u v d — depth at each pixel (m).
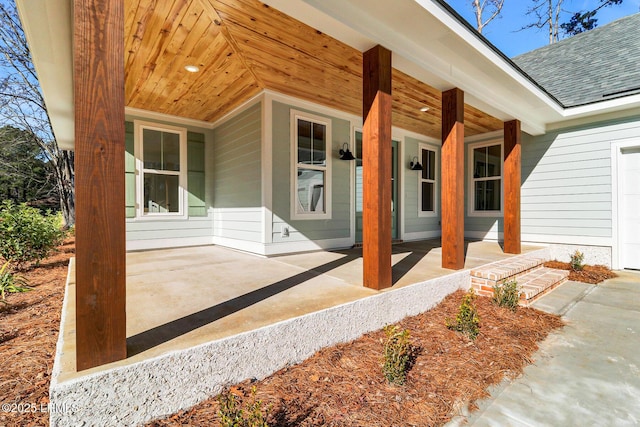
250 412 1.50
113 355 1.57
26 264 5.40
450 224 3.95
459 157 3.92
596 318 3.31
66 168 12.78
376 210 2.94
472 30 3.25
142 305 2.48
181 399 1.70
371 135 2.99
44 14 2.43
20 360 2.15
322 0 2.45
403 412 1.75
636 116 5.23
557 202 6.12
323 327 2.36
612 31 7.28
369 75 3.01
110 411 1.50
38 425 1.57
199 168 6.30
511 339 2.72
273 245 4.91
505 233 5.38
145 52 3.53
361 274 3.62
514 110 5.09
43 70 3.41
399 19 2.86
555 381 2.16
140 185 5.61
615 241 5.45
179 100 5.13
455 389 1.99
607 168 5.53
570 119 5.89
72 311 2.36
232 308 2.40
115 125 1.59
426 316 3.14
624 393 2.02
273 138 4.86
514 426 1.70
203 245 6.33
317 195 5.54
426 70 3.40
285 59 3.72
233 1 2.65
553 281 4.35
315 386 1.94
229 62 3.80
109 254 1.57
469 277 3.97
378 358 2.29
